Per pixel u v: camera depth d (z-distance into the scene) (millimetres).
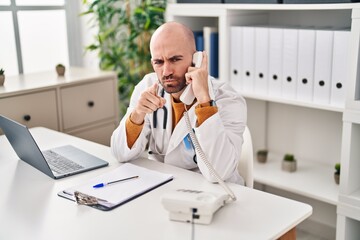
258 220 1320
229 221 1315
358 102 2039
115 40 3277
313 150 2748
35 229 1297
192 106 1761
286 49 2393
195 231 1264
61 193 1533
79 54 3441
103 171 1731
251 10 2680
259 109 2879
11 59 3084
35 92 2525
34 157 1709
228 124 1724
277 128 2898
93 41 3311
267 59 2488
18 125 1636
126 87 3289
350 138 2104
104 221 1333
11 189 1578
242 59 2590
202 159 1568
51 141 2107
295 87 2404
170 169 1729
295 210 1381
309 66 2324
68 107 2699
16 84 2602
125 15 3115
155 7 2920
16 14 3041
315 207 2807
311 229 2824
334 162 2666
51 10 3234
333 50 2219
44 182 1635
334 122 2617
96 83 2824
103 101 2887
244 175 1853
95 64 3404
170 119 1819
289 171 2609
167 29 1609
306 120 2742
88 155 1889
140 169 1704
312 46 2289
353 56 2012
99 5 3027
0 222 1342
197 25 2920
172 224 1304
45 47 3262
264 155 2740
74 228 1298
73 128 2748
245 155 1847
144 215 1362
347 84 2059
